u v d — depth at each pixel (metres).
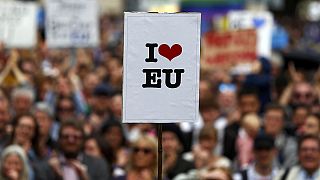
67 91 19.69
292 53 29.41
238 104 19.00
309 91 19.80
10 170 13.16
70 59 25.94
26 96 16.98
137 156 13.62
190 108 9.99
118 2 71.69
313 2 83.81
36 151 14.83
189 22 9.92
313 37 65.06
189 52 9.95
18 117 14.53
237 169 16.64
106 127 16.44
